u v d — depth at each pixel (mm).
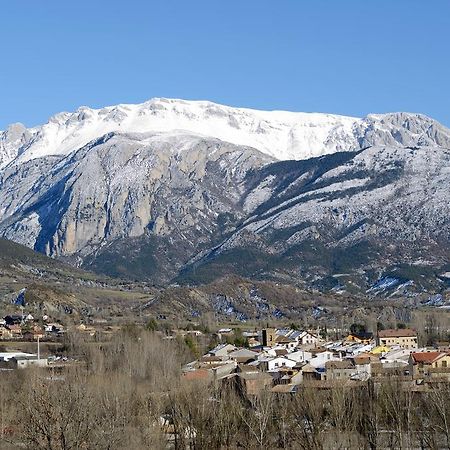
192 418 184125
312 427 182625
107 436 165500
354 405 185875
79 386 177500
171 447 185875
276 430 185875
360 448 174625
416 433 178875
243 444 180250
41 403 152500
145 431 179875
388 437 179000
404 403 190375
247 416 190000
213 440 176875
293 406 198750
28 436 154250
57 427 150875
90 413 164125
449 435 168000
